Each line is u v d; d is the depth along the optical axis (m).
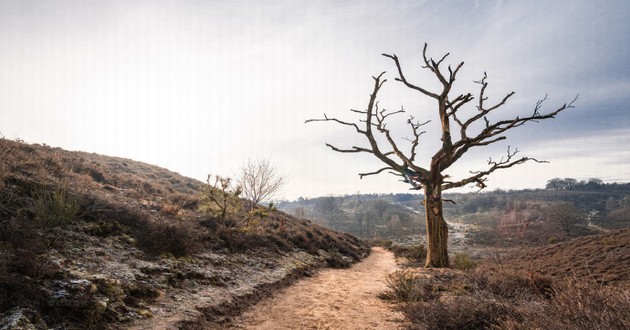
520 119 15.12
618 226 92.38
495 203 146.75
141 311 5.32
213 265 9.09
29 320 3.95
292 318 6.58
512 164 16.61
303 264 13.30
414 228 110.00
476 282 7.53
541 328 3.75
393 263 19.62
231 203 13.92
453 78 15.74
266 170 15.95
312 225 28.19
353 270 15.11
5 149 11.74
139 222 9.47
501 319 4.70
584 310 3.57
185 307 5.96
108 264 6.56
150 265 7.23
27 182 8.89
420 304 6.52
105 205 9.52
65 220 7.57
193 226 12.00
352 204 189.38
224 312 6.37
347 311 7.19
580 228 76.50
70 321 4.36
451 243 68.12
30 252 5.23
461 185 16.80
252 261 11.04
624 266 25.14
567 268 26.84
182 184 31.94
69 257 6.17
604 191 198.12
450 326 5.12
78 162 18.52
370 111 16.95
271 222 19.86
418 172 16.20
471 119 16.94
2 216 6.63
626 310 3.37
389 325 6.13
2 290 4.13
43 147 21.88
